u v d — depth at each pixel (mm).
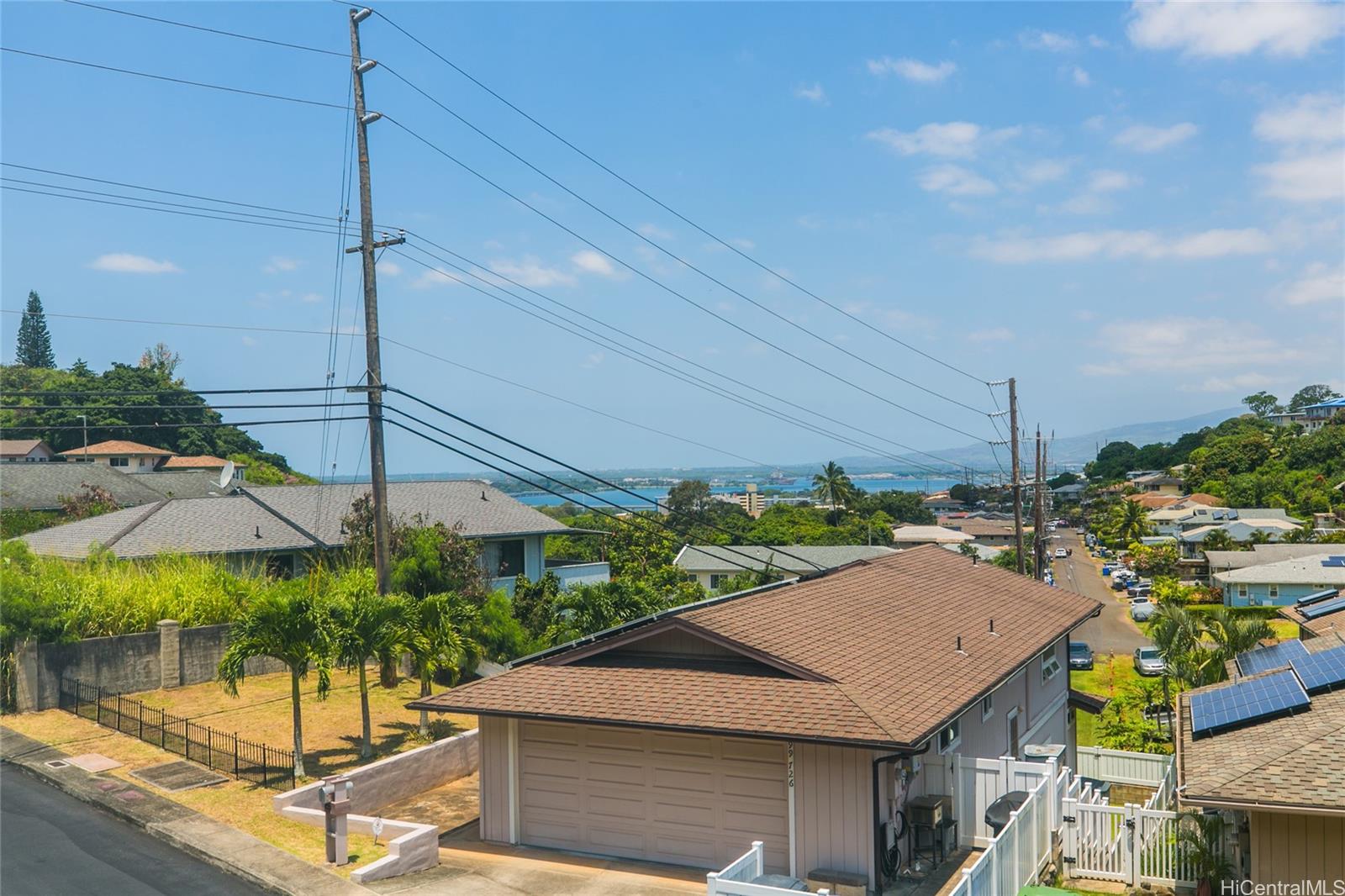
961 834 17594
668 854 17172
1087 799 18516
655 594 36750
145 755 21391
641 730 17531
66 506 56625
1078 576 121188
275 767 21094
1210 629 33656
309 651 21109
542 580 37406
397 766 20828
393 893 15305
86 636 25797
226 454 112812
